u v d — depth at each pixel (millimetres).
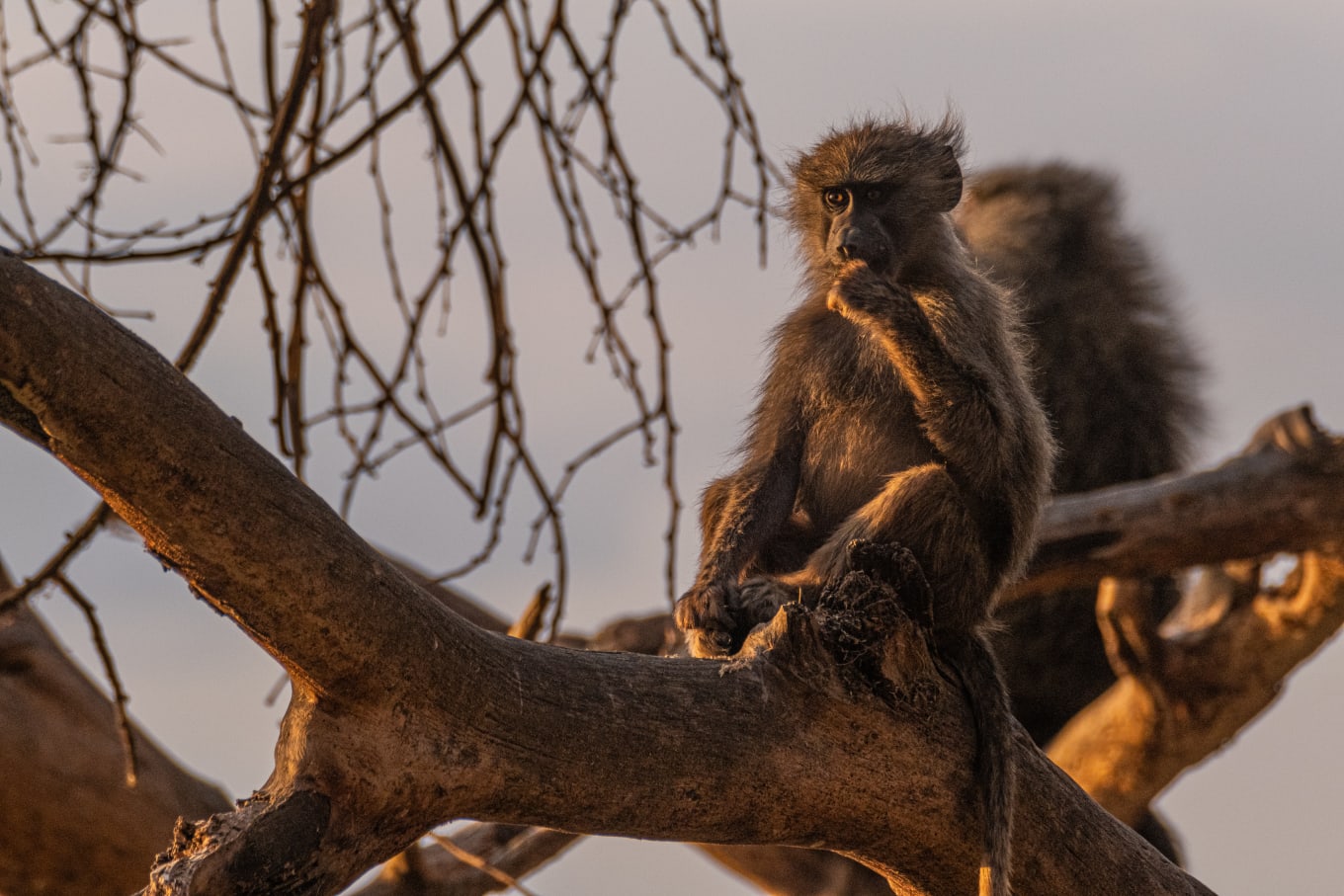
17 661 14203
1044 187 22250
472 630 7867
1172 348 21594
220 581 7105
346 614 7254
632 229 11391
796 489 12344
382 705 7477
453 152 10742
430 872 14562
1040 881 9531
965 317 11586
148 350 6879
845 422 12195
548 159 11195
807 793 8742
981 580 10148
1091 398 20797
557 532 11273
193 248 9953
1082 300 21234
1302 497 15461
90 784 14102
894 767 8992
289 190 9812
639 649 16750
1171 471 20922
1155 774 16125
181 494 6879
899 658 8914
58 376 6559
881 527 10164
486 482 11055
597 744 8078
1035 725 19750
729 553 11422
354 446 11000
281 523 7082
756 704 8562
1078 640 19297
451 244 10859
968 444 10602
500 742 7820
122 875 14203
